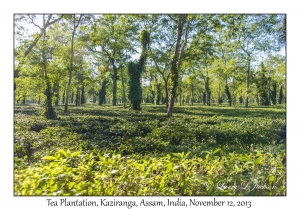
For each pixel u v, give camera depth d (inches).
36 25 527.2
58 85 572.1
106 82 1230.9
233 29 716.7
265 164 146.0
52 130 330.3
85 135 296.4
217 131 315.3
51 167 127.0
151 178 132.6
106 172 133.6
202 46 745.6
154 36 793.6
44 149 229.8
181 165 138.4
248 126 340.8
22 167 149.4
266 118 496.4
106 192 128.6
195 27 696.4
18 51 504.7
